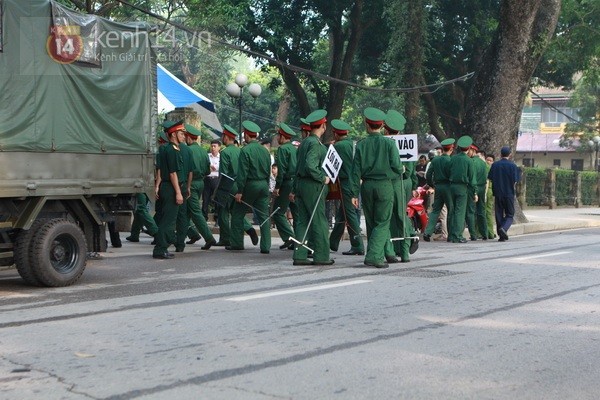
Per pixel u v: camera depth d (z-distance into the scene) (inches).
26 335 332.8
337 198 662.5
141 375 268.7
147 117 552.1
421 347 312.3
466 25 1824.6
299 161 581.3
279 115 2217.0
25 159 457.4
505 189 866.8
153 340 322.3
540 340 327.0
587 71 1838.1
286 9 1723.7
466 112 1155.9
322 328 346.9
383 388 255.3
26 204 464.1
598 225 1304.1
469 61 1905.8
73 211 499.2
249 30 1672.0
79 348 308.5
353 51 1779.0
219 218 728.3
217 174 896.3
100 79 511.2
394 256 601.0
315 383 260.1
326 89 1966.0
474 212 879.1
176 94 1165.1
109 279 507.8
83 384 257.9
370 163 567.5
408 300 422.6
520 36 1106.1
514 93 1122.7
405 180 664.4
